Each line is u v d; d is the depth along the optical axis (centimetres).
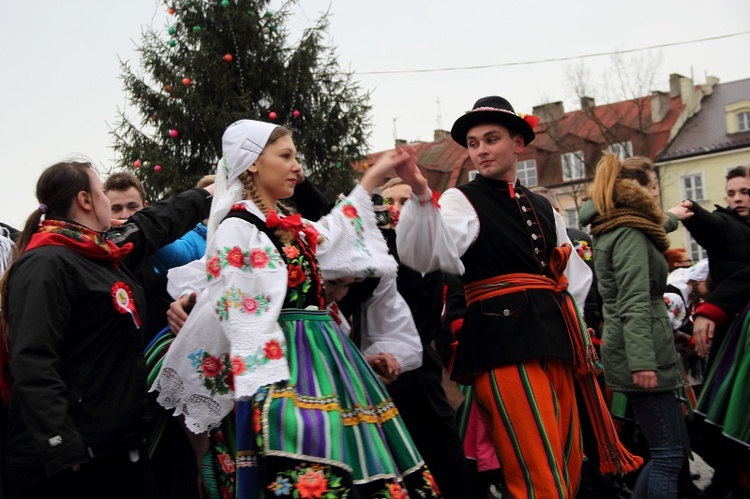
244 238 295
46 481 303
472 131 378
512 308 355
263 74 1523
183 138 1483
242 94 1484
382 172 327
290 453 268
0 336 327
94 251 320
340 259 315
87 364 307
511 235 363
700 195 3616
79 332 309
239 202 307
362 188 327
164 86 1492
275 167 312
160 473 370
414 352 344
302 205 399
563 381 364
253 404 280
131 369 315
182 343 312
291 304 298
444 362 447
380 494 278
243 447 284
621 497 543
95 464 307
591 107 3064
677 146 3669
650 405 440
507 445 349
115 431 306
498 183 376
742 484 451
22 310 296
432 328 402
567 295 374
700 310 464
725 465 457
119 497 316
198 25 1497
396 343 343
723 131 3641
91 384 307
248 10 1511
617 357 448
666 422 438
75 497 304
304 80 1535
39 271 301
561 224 397
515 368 350
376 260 320
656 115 3734
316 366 289
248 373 274
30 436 303
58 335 299
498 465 421
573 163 3669
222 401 310
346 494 269
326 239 314
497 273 361
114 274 325
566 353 357
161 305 396
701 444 464
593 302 557
